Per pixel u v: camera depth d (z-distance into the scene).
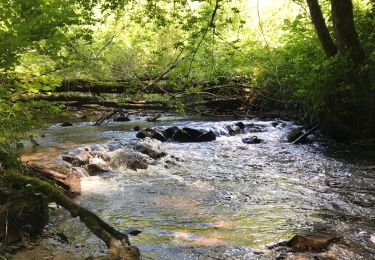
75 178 8.01
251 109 19.16
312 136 13.64
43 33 4.54
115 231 4.66
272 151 12.01
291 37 15.23
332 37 13.79
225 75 16.80
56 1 4.67
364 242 5.39
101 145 11.50
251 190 8.07
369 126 12.17
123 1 8.66
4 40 4.20
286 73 15.38
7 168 5.47
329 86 12.14
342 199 7.40
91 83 13.04
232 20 8.58
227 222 6.29
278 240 5.53
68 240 5.43
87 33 8.15
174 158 11.02
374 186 8.22
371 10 12.88
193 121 18.11
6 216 4.88
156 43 13.70
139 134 14.04
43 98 11.12
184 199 7.48
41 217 5.37
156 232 5.85
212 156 11.46
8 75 4.95
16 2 4.27
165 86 13.20
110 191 7.93
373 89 11.96
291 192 7.89
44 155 10.19
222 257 5.01
